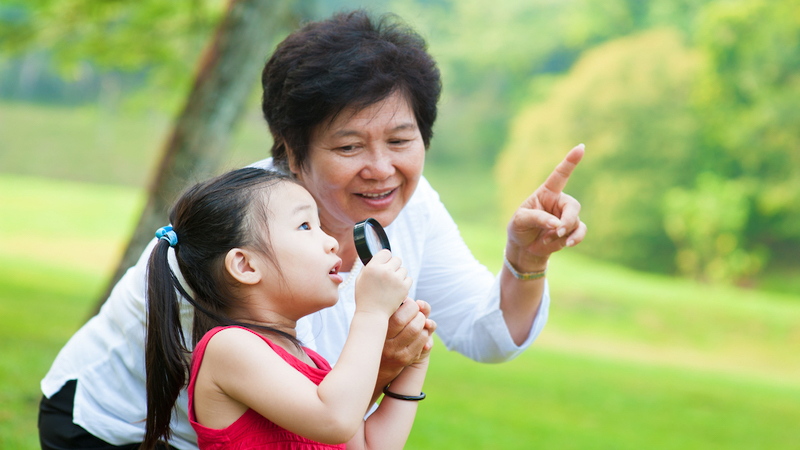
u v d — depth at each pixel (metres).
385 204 1.81
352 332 1.45
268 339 1.50
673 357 14.61
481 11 38.62
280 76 1.76
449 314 2.22
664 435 7.23
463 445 5.66
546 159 27.98
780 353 15.88
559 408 7.89
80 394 1.87
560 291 18.95
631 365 11.92
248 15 4.74
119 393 1.87
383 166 1.72
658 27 30.36
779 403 9.54
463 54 38.25
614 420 7.64
